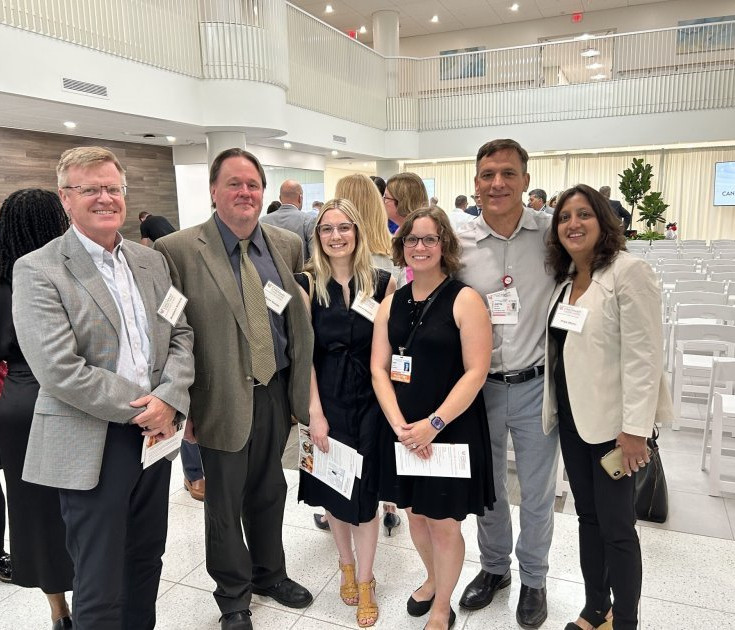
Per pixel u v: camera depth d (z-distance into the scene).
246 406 1.92
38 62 5.10
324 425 2.05
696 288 5.40
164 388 1.64
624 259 1.67
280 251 2.12
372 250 2.54
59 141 8.11
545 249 1.90
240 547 2.03
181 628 2.10
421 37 16.42
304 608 2.19
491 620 2.09
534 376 1.93
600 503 1.74
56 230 1.86
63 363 1.43
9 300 1.84
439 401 1.84
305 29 9.73
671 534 2.62
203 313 1.87
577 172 14.44
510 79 13.58
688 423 3.91
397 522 2.74
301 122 9.70
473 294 1.83
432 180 15.77
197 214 10.56
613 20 14.53
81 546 1.61
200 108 7.26
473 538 2.61
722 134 11.18
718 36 12.27
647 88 11.54
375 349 1.96
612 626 1.90
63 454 1.51
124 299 1.62
